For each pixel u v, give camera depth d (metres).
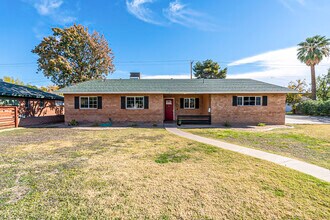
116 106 15.25
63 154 5.99
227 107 14.86
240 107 14.85
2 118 12.23
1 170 4.54
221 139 8.63
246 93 14.62
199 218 2.68
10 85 17.62
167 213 2.80
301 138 8.76
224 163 5.07
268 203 3.05
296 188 3.57
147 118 15.27
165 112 17.95
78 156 5.75
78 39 25.44
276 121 14.72
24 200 3.15
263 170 4.53
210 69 37.69
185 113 17.94
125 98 15.22
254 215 2.74
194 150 6.50
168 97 17.95
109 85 16.09
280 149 6.72
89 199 3.19
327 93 33.25
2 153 6.10
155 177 4.11
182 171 4.48
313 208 2.92
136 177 4.12
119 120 15.27
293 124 14.66
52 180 3.96
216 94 14.86
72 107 15.20
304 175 4.21
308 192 3.42
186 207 2.95
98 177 4.11
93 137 9.11
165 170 4.55
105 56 27.47
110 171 4.48
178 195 3.33
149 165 4.91
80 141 8.11
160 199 3.19
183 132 10.80
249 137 9.12
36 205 3.01
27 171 4.47
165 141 8.11
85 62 26.30
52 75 24.73
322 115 24.12
